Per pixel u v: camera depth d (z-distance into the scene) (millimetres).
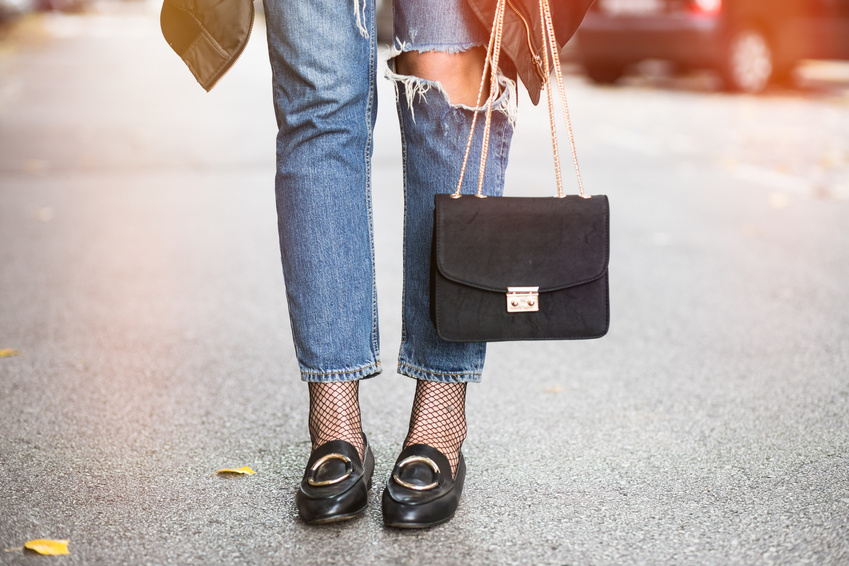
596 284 1637
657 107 8781
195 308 3207
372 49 1688
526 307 1613
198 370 2598
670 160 6102
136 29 29922
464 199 1619
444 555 1575
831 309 3131
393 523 1643
